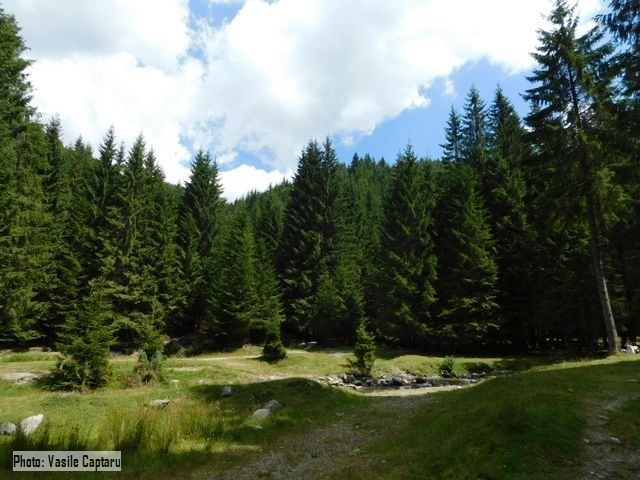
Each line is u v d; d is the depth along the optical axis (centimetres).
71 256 3778
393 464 841
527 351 3688
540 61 2306
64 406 1407
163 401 1523
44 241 3338
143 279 3941
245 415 1396
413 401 1579
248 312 3762
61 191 4419
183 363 2581
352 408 1552
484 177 4269
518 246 3562
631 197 2414
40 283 3178
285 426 1302
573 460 716
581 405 988
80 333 1886
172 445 1081
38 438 1040
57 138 4709
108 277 3844
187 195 5178
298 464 936
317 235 4559
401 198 4006
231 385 1819
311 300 4369
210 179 5247
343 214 5056
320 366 2973
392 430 1160
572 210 2350
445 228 3909
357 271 4853
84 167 5338
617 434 823
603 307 2111
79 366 1758
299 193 4928
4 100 2462
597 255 2162
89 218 4200
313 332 4256
